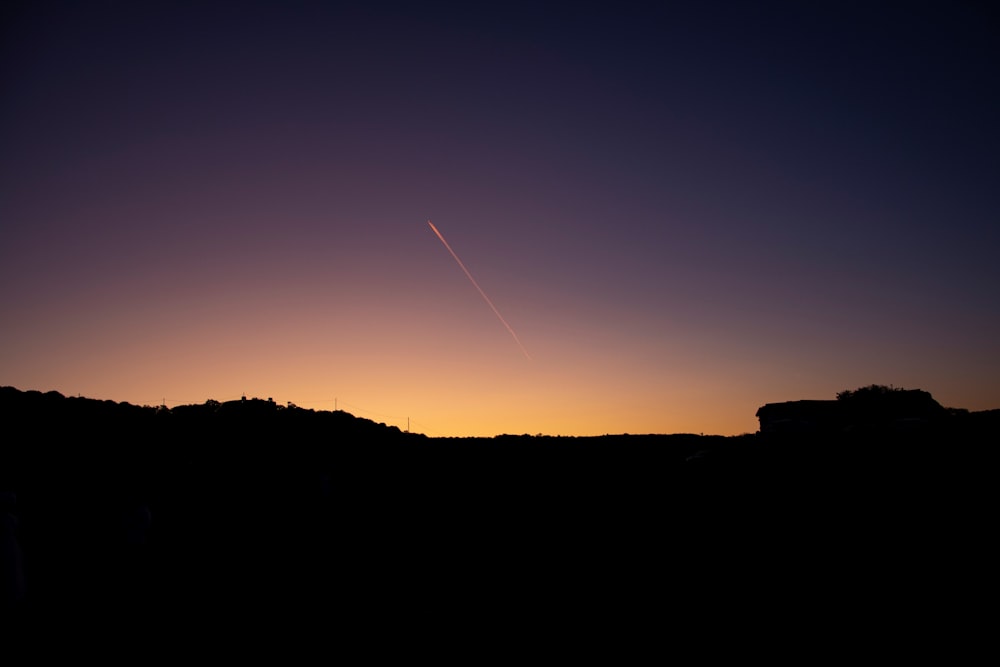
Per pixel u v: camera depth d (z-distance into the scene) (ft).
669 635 38.81
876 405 187.73
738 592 48.16
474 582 54.49
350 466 137.39
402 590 51.39
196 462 102.63
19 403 104.37
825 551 57.93
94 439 98.02
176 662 31.78
